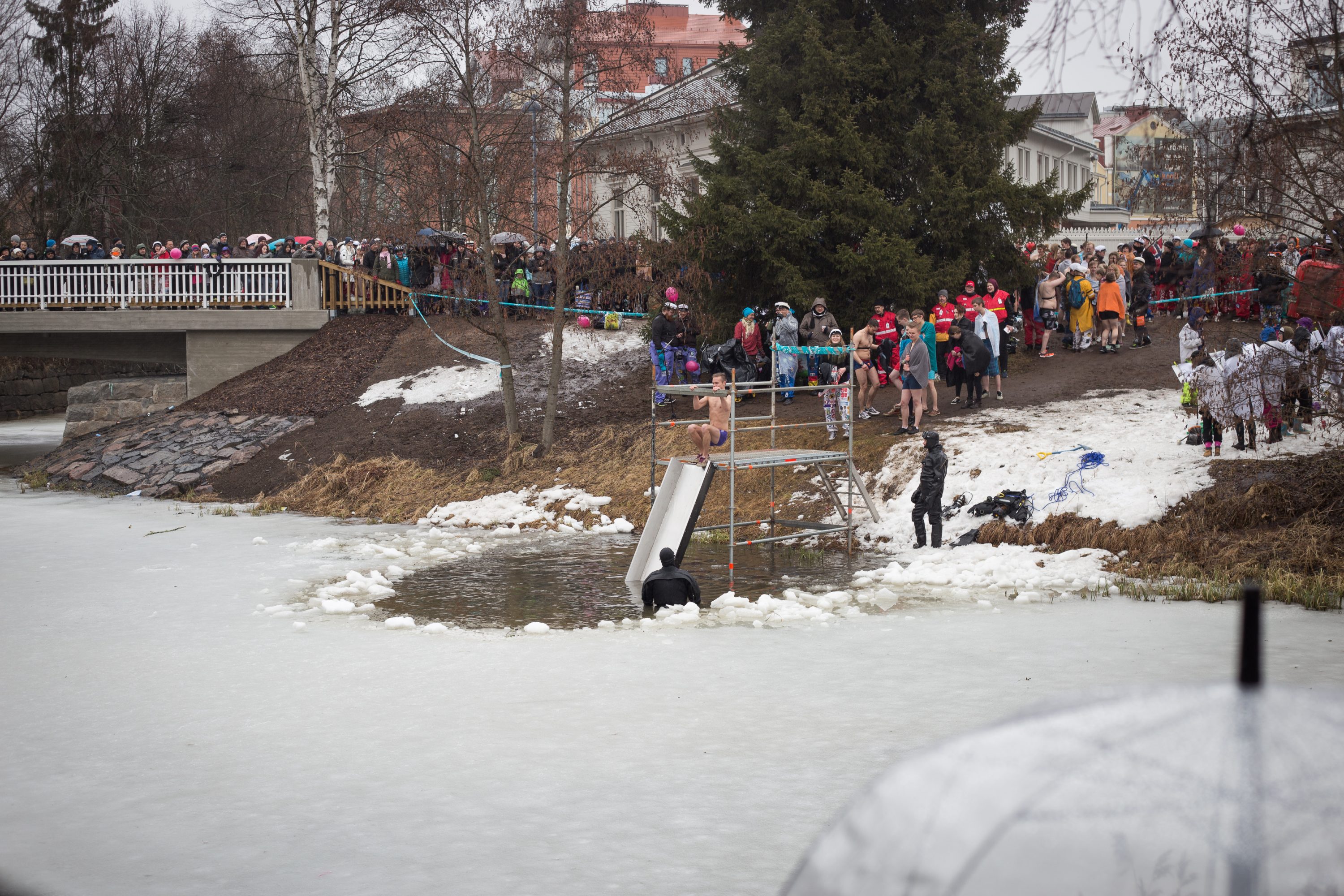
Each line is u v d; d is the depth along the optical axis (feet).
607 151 77.30
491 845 18.08
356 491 73.26
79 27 162.91
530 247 100.94
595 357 91.61
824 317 75.77
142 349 104.42
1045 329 81.51
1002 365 73.67
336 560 52.03
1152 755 4.50
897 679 28.86
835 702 26.71
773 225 78.95
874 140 81.87
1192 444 53.67
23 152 164.55
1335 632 33.58
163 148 169.37
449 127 83.76
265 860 17.63
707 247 80.59
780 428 52.03
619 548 56.49
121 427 94.43
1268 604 38.58
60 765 23.09
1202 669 28.86
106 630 37.04
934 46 84.64
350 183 153.28
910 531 53.83
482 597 43.14
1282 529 44.96
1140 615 37.09
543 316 101.14
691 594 41.04
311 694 28.66
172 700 28.27
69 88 162.71
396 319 102.06
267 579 46.88
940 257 84.69
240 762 23.08
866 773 21.34
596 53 73.10
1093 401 65.31
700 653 32.78
